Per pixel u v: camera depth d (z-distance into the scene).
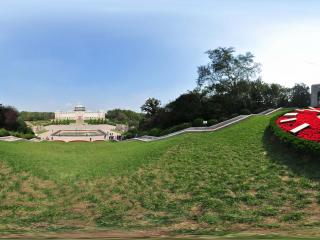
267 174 20.83
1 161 27.48
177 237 14.06
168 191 20.70
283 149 23.50
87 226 16.50
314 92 52.19
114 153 32.97
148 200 19.64
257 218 16.23
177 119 62.16
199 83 65.81
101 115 156.00
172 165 25.17
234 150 26.14
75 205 19.81
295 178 19.69
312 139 22.34
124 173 24.80
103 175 24.88
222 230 15.12
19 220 17.59
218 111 60.31
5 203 20.09
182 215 17.44
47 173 25.62
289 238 13.09
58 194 21.67
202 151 27.34
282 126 26.45
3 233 15.25
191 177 22.34
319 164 20.11
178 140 31.81
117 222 16.98
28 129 79.00
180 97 64.75
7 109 73.00
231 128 32.25
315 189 18.20
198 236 14.13
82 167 27.77
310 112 29.59
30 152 33.06
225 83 65.50
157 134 49.88
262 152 24.39
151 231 15.41
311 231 14.20
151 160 26.98
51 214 18.47
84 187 22.70
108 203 19.75
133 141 43.41
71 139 80.31
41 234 15.03
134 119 147.25
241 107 63.44
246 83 65.88
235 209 17.42
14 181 23.69
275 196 18.20
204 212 17.50
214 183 20.84
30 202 20.34
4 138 46.62
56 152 36.00
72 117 155.62
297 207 16.88
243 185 19.86
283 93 70.19
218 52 65.06
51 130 111.00
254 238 13.29
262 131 28.66
